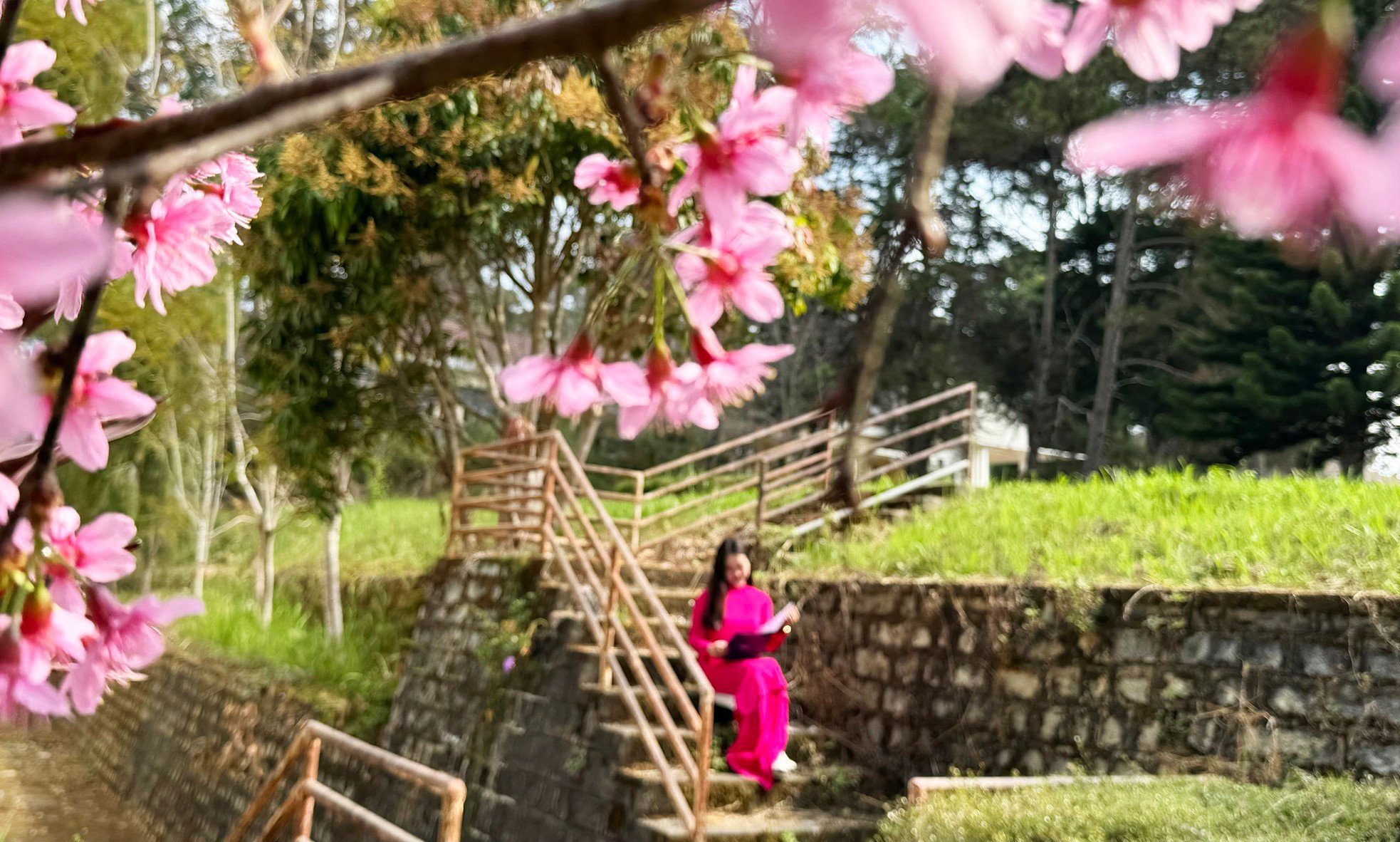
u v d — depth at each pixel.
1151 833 3.73
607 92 0.60
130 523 1.05
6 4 0.65
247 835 9.16
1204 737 5.31
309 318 9.51
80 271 0.31
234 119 0.40
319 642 11.41
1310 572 5.55
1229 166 0.37
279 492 14.31
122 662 1.03
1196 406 16.34
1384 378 13.95
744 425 18.30
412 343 10.15
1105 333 19.31
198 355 12.86
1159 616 5.62
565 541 9.12
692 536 9.77
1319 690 5.02
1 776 13.02
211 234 0.95
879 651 6.87
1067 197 17.02
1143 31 0.52
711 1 0.34
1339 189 0.35
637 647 7.32
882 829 4.37
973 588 6.40
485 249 9.80
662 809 6.02
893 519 9.14
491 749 7.41
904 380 17.27
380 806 8.20
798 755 6.74
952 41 0.29
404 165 8.59
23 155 0.41
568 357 0.93
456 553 9.30
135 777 12.34
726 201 0.75
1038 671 6.01
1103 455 19.11
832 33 0.29
